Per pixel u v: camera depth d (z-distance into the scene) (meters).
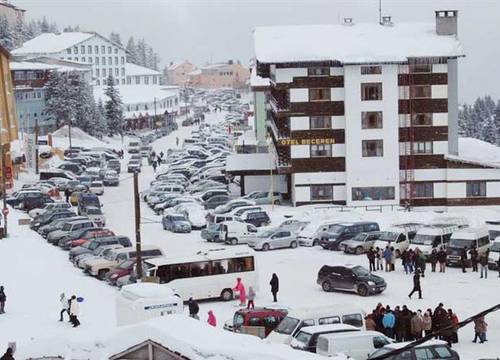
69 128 142.38
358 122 86.31
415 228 62.78
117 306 36.25
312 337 30.62
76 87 164.62
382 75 86.19
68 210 78.56
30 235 73.56
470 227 61.88
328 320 33.97
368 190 87.12
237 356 13.41
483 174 86.50
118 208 92.75
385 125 86.56
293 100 86.50
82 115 163.38
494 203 86.75
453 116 87.00
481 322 36.12
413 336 35.69
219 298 48.41
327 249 64.12
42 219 76.31
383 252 56.41
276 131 92.00
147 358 14.34
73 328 39.25
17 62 163.50
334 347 29.38
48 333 38.19
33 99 157.00
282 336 33.03
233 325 37.44
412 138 86.81
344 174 87.25
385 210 81.38
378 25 93.38
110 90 177.75
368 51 86.31
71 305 40.09
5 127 100.31
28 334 38.25
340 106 86.81
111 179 111.69
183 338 13.94
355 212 78.56
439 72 86.56
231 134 182.50
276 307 38.50
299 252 64.00
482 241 57.59
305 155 87.12
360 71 86.00
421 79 86.62
